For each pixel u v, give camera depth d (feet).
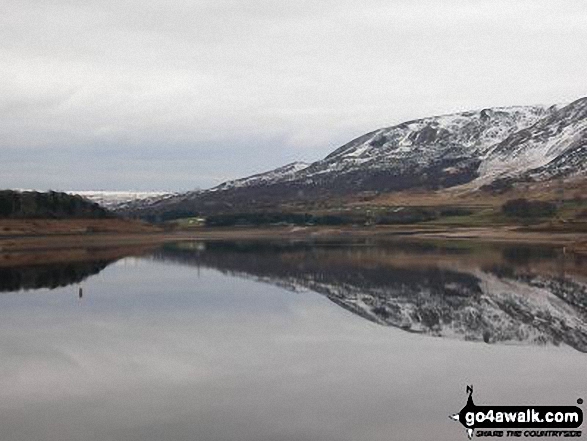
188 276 257.75
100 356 114.62
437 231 593.83
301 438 72.84
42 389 93.76
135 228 645.92
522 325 147.02
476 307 172.86
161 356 114.11
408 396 88.17
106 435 74.59
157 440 72.79
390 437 73.00
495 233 522.47
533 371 102.32
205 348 120.67
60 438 73.92
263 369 104.01
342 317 157.38
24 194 599.57
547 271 257.75
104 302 184.14
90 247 459.32
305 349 119.55
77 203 631.56
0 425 78.23
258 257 355.56
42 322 151.74
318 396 88.53
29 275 264.31
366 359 111.14
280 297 193.88
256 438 72.84
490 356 113.60
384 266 289.94
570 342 127.03
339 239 531.91
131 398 88.58
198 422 78.38
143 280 243.40
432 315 160.66
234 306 175.42
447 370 103.04
